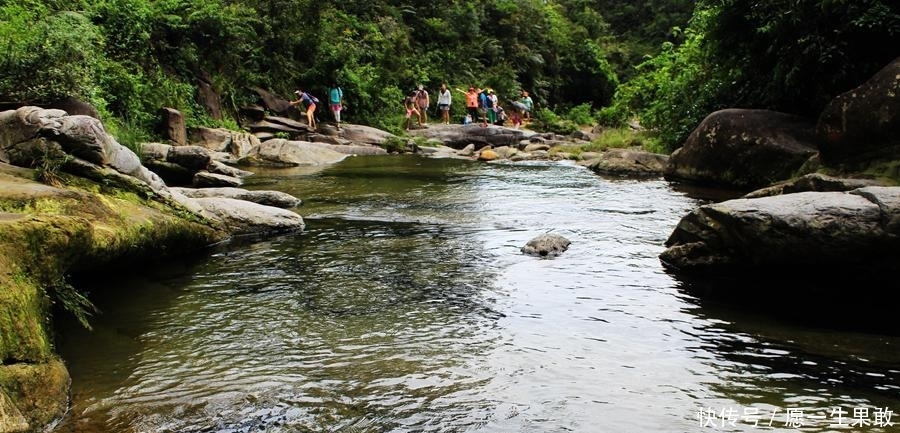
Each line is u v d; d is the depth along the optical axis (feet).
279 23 80.07
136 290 19.69
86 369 14.15
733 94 48.67
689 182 44.24
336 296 19.26
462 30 125.29
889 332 16.48
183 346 15.52
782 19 38.96
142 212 22.48
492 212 32.48
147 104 53.42
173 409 12.44
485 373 13.99
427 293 19.53
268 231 27.32
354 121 82.17
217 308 18.20
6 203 18.37
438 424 11.87
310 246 25.27
